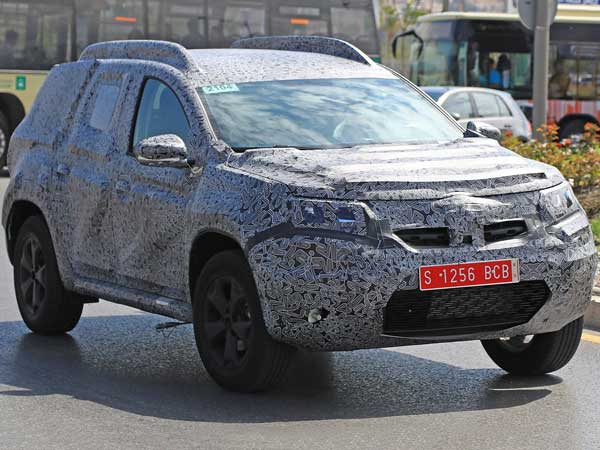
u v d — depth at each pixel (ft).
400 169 32.27
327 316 30.91
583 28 155.02
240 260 32.65
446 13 149.59
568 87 154.40
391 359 38.83
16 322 45.50
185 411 32.01
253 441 29.07
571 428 30.37
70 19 120.57
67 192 40.60
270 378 32.76
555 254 32.19
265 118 36.19
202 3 125.90
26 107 118.83
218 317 34.01
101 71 41.16
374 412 31.94
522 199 32.30
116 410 32.27
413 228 31.12
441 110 38.86
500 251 31.58
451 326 31.81
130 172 37.68
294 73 38.65
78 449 28.71
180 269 35.37
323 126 36.45
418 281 30.83
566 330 34.83
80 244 40.09
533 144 76.89
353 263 30.66
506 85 149.79
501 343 36.37
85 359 39.06
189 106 36.47
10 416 31.86
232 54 39.81
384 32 224.12
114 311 47.70
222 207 32.91
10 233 44.16
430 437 29.48
